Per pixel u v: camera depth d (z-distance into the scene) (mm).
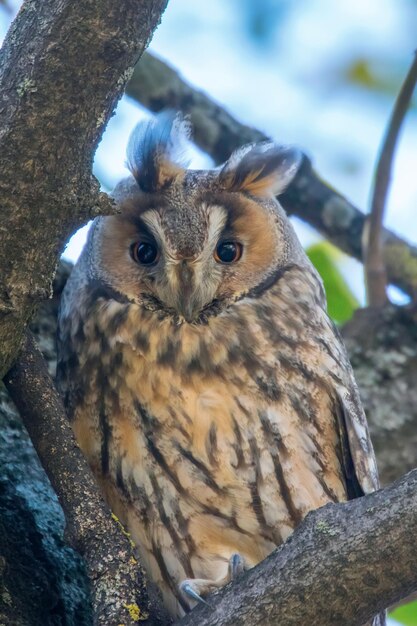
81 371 7359
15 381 5941
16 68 5227
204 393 7141
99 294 7609
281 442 7133
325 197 10094
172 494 7059
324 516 5059
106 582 5449
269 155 8227
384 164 9281
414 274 9742
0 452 6902
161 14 5328
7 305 5414
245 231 7922
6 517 6473
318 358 7465
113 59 5184
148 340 7320
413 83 9164
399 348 9312
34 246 5379
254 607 4941
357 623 4945
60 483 5801
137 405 7141
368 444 7500
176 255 7602
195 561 7098
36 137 5176
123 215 7820
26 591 6066
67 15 5156
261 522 7051
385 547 4828
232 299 7691
